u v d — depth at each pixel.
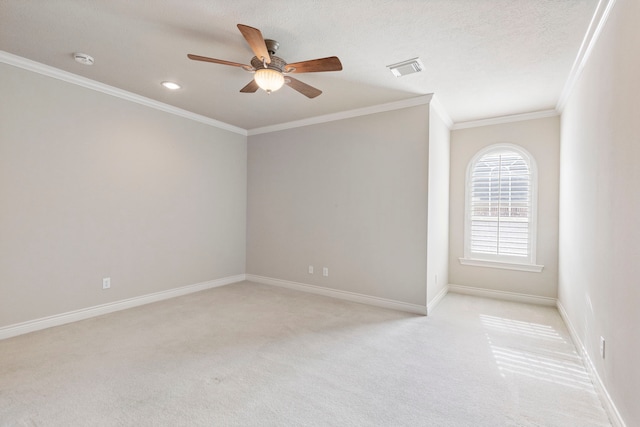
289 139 4.73
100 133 3.42
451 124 4.53
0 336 2.77
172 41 2.50
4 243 2.79
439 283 4.17
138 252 3.79
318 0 1.97
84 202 3.31
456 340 2.88
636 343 1.52
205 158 4.57
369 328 3.16
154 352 2.58
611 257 1.88
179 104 3.96
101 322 3.22
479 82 3.16
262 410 1.86
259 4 2.02
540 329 3.17
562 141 3.75
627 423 1.61
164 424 1.73
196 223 4.47
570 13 2.05
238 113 4.29
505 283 4.27
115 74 3.12
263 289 4.65
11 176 2.82
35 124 2.95
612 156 1.89
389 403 1.95
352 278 4.12
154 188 3.94
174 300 4.04
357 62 2.77
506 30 2.26
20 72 2.85
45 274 3.04
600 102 2.15
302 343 2.79
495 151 4.35
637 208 1.53
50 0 2.00
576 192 2.92
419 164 3.63
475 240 4.49
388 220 3.84
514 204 4.23
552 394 2.05
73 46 2.59
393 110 3.80
